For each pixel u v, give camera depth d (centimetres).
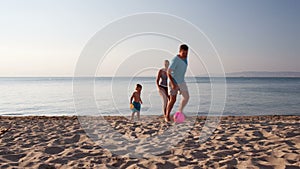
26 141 436
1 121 681
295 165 284
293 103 1753
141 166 304
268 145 375
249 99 2038
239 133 462
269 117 750
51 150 384
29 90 3431
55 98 2155
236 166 291
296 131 454
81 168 300
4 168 301
